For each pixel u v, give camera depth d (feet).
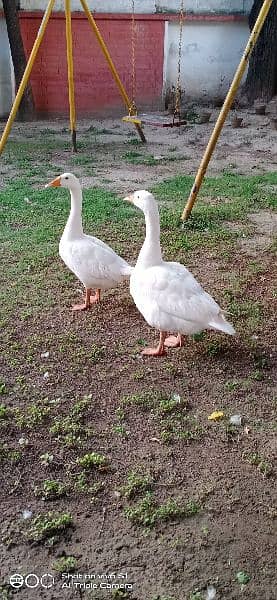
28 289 8.34
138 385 6.25
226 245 10.10
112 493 4.86
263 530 4.57
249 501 4.83
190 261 9.41
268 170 15.25
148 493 4.85
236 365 6.64
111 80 23.27
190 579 4.17
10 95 22.95
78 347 6.93
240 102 23.13
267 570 4.25
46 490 4.84
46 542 4.42
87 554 4.34
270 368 6.61
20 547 4.39
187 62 23.54
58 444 5.37
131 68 23.22
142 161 15.90
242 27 23.04
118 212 11.51
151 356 6.79
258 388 6.26
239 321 7.57
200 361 6.70
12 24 21.18
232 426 5.66
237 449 5.39
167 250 9.76
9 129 13.52
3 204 11.92
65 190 13.01
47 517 4.62
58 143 18.15
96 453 5.25
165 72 23.48
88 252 7.48
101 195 12.56
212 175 14.66
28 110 22.57
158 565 4.26
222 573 4.21
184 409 5.90
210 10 22.95
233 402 6.03
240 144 18.21
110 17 22.30
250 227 10.99
